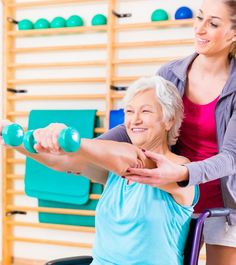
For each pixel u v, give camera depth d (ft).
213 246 5.65
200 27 5.00
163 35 11.31
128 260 4.44
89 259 5.31
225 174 4.59
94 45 11.72
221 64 5.21
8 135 3.14
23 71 12.55
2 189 12.43
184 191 4.36
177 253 4.50
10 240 12.55
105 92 11.81
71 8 12.17
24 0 12.52
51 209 11.77
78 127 11.32
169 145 4.78
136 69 11.57
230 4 4.84
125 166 3.59
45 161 4.39
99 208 4.68
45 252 12.36
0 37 12.71
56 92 12.25
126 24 11.41
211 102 5.19
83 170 4.71
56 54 12.26
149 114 4.51
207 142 5.30
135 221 4.40
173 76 5.46
